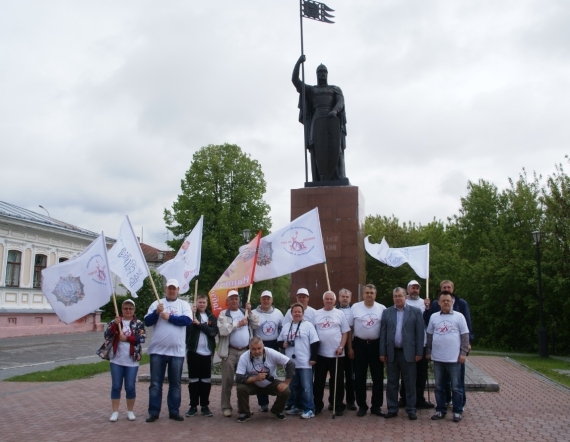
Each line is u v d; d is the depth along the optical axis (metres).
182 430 7.95
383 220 48.66
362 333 9.06
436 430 7.87
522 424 8.28
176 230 40.47
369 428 8.02
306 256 9.85
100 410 9.68
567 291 24.64
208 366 9.07
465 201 34.25
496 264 27.80
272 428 8.04
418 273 11.41
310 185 14.70
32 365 18.17
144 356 19.92
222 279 9.57
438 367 8.77
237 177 40.91
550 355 25.14
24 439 7.42
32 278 36.41
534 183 31.23
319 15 15.62
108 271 8.91
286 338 8.91
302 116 15.62
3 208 36.53
